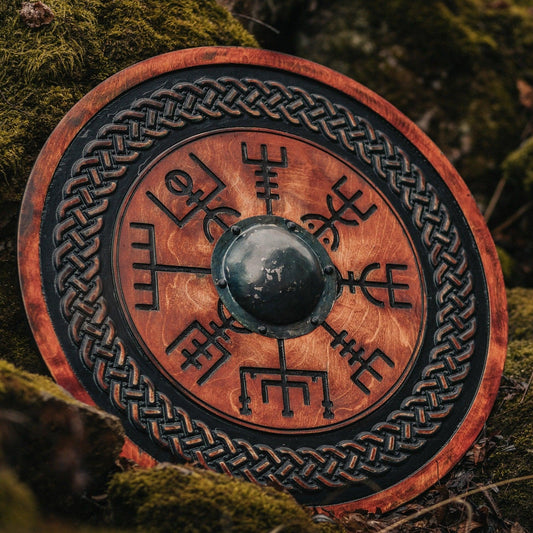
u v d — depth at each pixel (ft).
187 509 5.17
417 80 8.02
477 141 8.04
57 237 5.72
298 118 6.32
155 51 6.45
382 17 8.03
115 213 5.83
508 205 8.09
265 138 6.22
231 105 6.21
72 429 5.22
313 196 6.22
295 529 5.26
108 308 5.70
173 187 5.97
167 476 5.25
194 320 5.84
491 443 6.25
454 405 6.16
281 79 6.38
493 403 6.23
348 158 6.36
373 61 7.97
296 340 5.98
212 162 6.08
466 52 8.10
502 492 6.10
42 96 6.12
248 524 5.21
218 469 5.66
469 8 8.29
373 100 6.52
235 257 5.97
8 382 5.13
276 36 7.72
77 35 6.27
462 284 6.36
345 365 6.03
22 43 6.18
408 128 6.54
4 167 5.95
